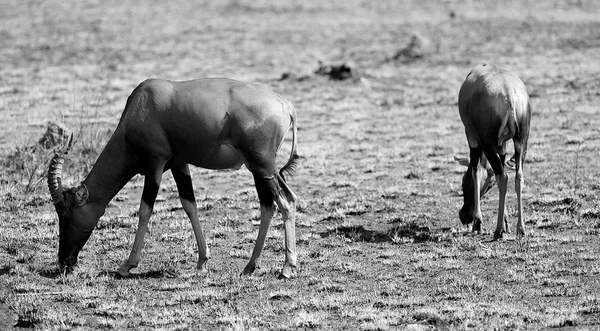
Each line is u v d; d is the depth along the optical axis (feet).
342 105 238.27
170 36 379.96
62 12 445.37
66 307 99.76
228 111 105.60
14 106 234.17
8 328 94.38
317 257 116.78
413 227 129.70
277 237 125.49
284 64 311.47
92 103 239.30
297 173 167.84
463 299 98.17
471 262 112.16
